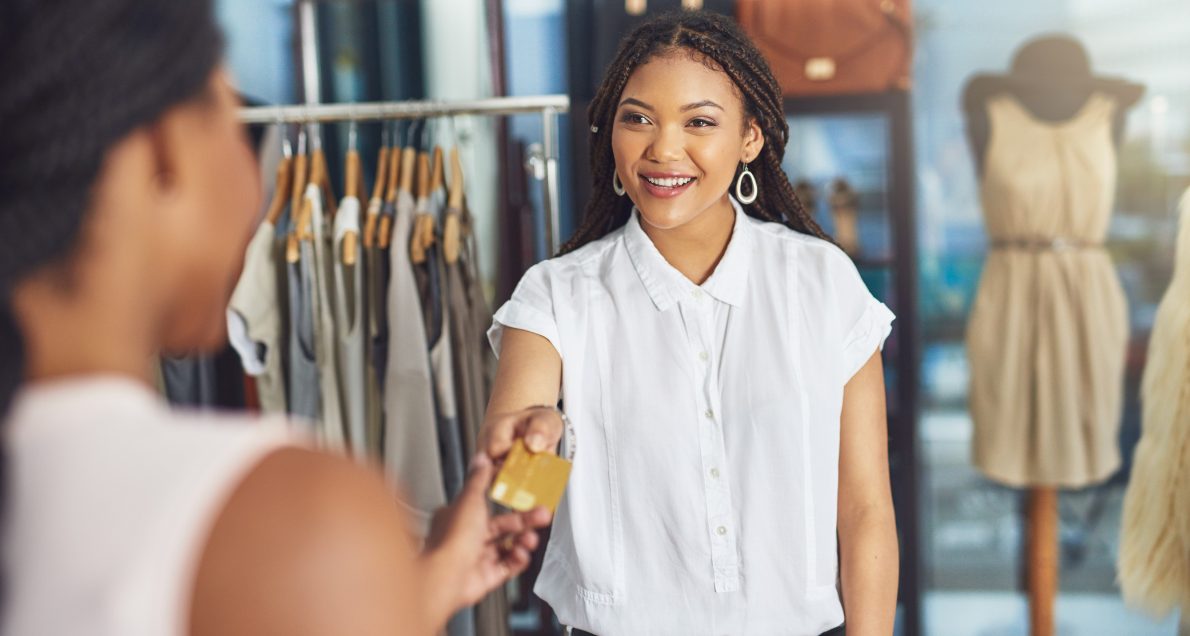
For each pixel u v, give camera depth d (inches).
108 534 19.9
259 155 110.6
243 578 19.7
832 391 54.4
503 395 53.6
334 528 20.3
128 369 21.8
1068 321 111.7
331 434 88.3
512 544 34.0
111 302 21.3
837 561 55.8
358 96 116.3
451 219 86.6
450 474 87.7
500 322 55.6
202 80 21.9
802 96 111.9
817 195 114.7
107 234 20.9
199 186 22.3
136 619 19.3
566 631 56.3
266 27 115.3
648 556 54.1
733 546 53.6
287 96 116.2
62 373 21.1
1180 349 85.3
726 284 54.6
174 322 23.2
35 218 19.8
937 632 119.0
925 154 115.1
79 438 20.7
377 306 87.7
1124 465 114.1
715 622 53.7
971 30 113.3
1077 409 112.5
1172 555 88.5
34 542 20.1
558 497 39.3
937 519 118.1
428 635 22.5
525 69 114.9
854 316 55.3
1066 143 111.3
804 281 55.1
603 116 56.6
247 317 85.8
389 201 88.2
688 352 54.2
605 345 54.9
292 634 19.7
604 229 60.7
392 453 86.3
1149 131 112.1
